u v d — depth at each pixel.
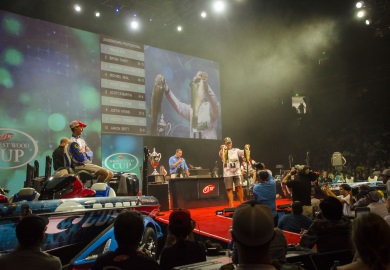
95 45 14.11
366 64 24.48
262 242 1.71
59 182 4.74
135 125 14.82
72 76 13.31
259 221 1.72
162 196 9.70
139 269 2.49
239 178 9.93
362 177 18.00
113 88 14.38
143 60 15.48
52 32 13.02
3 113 11.62
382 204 6.16
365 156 22.42
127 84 14.80
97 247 4.35
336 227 4.01
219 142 19.27
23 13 13.14
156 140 16.59
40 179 6.20
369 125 24.81
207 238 6.83
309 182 7.51
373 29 21.47
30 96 12.21
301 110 24.34
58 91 12.88
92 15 14.78
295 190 7.48
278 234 3.78
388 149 22.38
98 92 13.95
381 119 24.56
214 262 2.65
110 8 15.12
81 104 13.41
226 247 6.44
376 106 25.25
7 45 11.95
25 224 2.79
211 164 18.83
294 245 4.47
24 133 11.95
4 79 11.76
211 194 10.99
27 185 7.01
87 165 5.79
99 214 4.80
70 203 4.42
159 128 15.55
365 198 6.65
